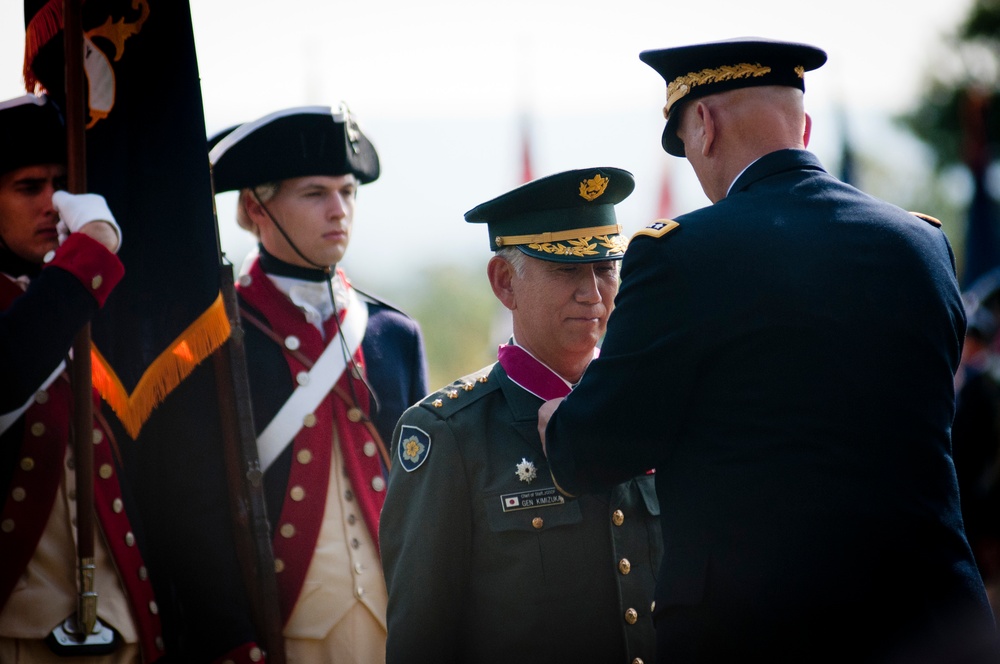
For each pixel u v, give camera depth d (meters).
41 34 11.05
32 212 10.77
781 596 8.42
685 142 9.98
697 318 8.80
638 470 9.08
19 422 10.47
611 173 10.40
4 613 10.05
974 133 45.50
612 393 8.95
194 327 11.17
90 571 10.19
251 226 13.27
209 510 11.42
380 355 13.09
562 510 9.89
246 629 11.22
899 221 9.23
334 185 12.75
